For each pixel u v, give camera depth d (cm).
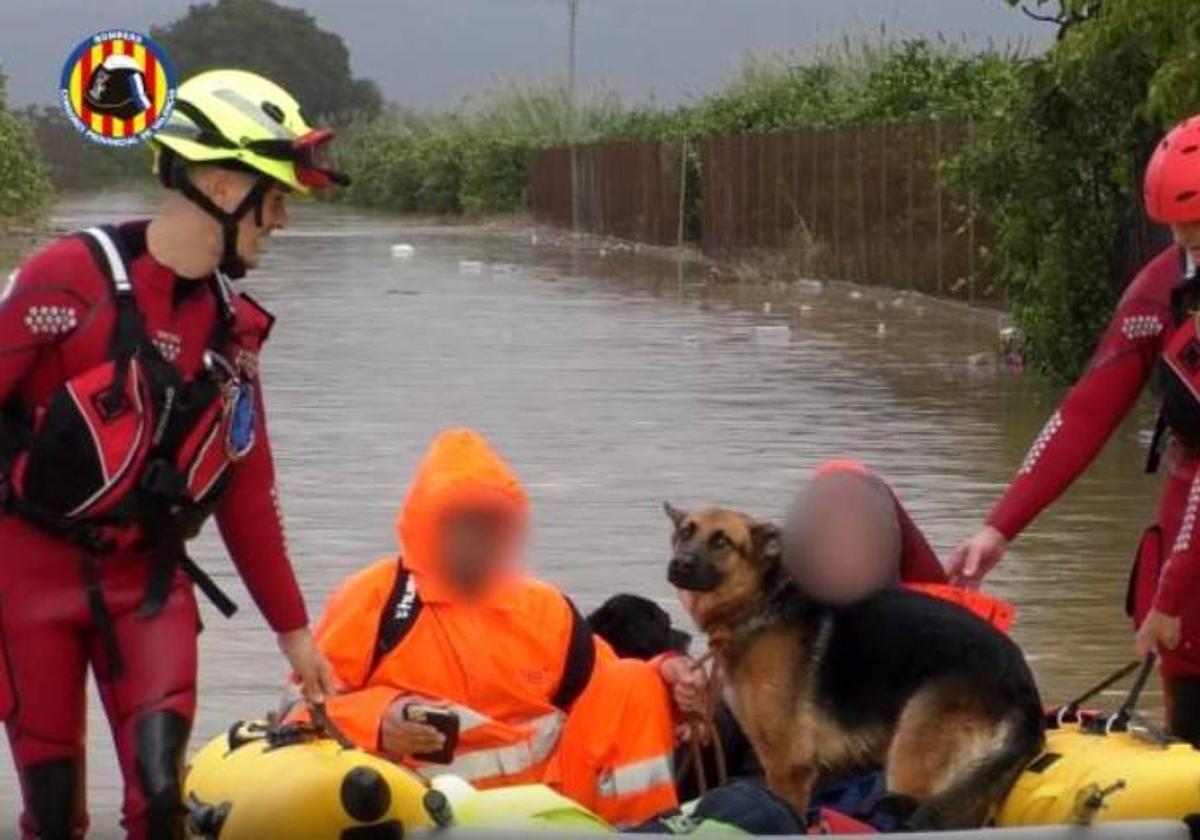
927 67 3309
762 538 679
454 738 637
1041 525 1183
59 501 584
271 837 595
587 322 2536
